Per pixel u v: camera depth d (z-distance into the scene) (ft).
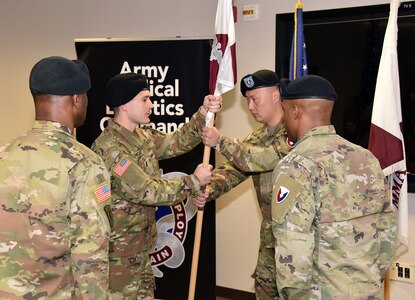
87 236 4.70
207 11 11.44
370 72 9.87
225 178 8.38
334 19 10.13
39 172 4.69
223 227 11.92
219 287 12.07
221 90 7.79
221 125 11.70
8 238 4.61
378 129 7.56
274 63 10.94
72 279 4.81
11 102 13.50
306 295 4.98
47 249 4.62
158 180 7.18
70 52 12.86
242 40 11.22
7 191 4.67
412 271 9.76
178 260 10.30
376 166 5.36
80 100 5.18
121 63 9.87
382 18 9.64
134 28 12.19
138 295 7.65
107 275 4.83
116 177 6.97
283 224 4.91
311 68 10.48
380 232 5.49
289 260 4.83
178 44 9.71
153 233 7.87
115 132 7.34
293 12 10.55
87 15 12.59
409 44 9.38
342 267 4.99
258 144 7.82
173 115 9.87
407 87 9.50
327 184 5.03
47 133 4.90
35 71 4.93
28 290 4.60
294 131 5.52
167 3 11.80
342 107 10.25
